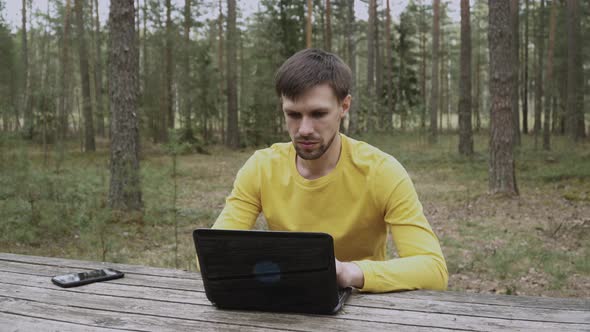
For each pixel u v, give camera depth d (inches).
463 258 252.1
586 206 381.7
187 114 941.2
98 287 71.9
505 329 53.6
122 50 326.3
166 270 79.9
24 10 1104.8
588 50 891.4
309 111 63.1
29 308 64.2
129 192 317.1
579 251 266.4
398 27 1567.4
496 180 426.9
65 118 877.2
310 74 62.2
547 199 412.5
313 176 72.7
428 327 54.7
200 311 61.4
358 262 67.0
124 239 270.8
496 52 414.0
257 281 58.8
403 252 70.4
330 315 58.6
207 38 1291.8
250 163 78.2
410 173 617.9
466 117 733.3
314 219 73.7
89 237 245.9
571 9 867.4
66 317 60.8
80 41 836.6
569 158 629.9
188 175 598.2
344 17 1339.8
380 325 55.4
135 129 327.9
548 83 816.9
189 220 334.3
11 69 928.3
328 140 65.1
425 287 67.4
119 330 56.3
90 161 646.5
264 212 77.9
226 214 78.3
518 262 245.0
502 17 410.9
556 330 53.0
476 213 374.3
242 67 1171.3
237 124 1000.9
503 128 420.8
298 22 997.2
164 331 55.5
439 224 343.6
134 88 328.2
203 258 59.9
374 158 71.6
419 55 1614.2
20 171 288.7
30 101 923.4
